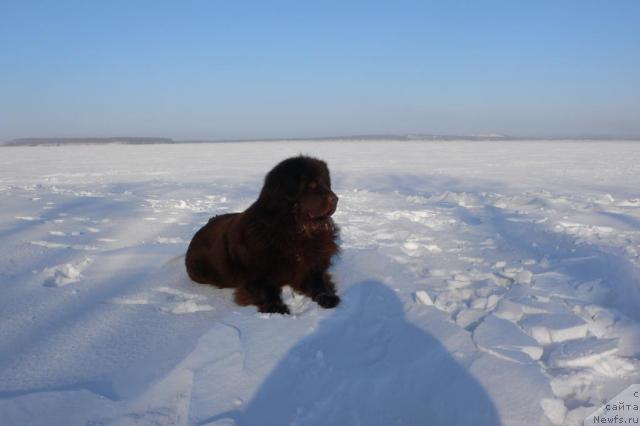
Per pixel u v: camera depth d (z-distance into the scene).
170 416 2.28
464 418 2.23
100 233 6.54
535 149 53.50
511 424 2.14
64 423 2.20
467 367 2.55
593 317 3.35
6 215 7.95
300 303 3.83
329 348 2.93
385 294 3.86
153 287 4.23
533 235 6.08
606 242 5.62
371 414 2.31
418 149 55.06
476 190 13.58
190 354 2.76
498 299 3.64
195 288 4.23
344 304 3.67
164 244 5.84
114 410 2.30
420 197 11.05
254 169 24.42
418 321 3.22
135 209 8.74
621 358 2.75
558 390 2.44
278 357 2.76
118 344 3.04
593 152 44.19
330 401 2.39
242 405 2.35
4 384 2.54
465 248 5.65
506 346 2.77
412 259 5.11
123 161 33.59
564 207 8.57
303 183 3.64
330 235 3.95
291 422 2.24
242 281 3.93
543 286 4.03
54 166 27.80
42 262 4.99
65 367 2.73
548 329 3.06
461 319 3.29
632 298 3.66
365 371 2.63
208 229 4.37
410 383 2.51
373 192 12.47
